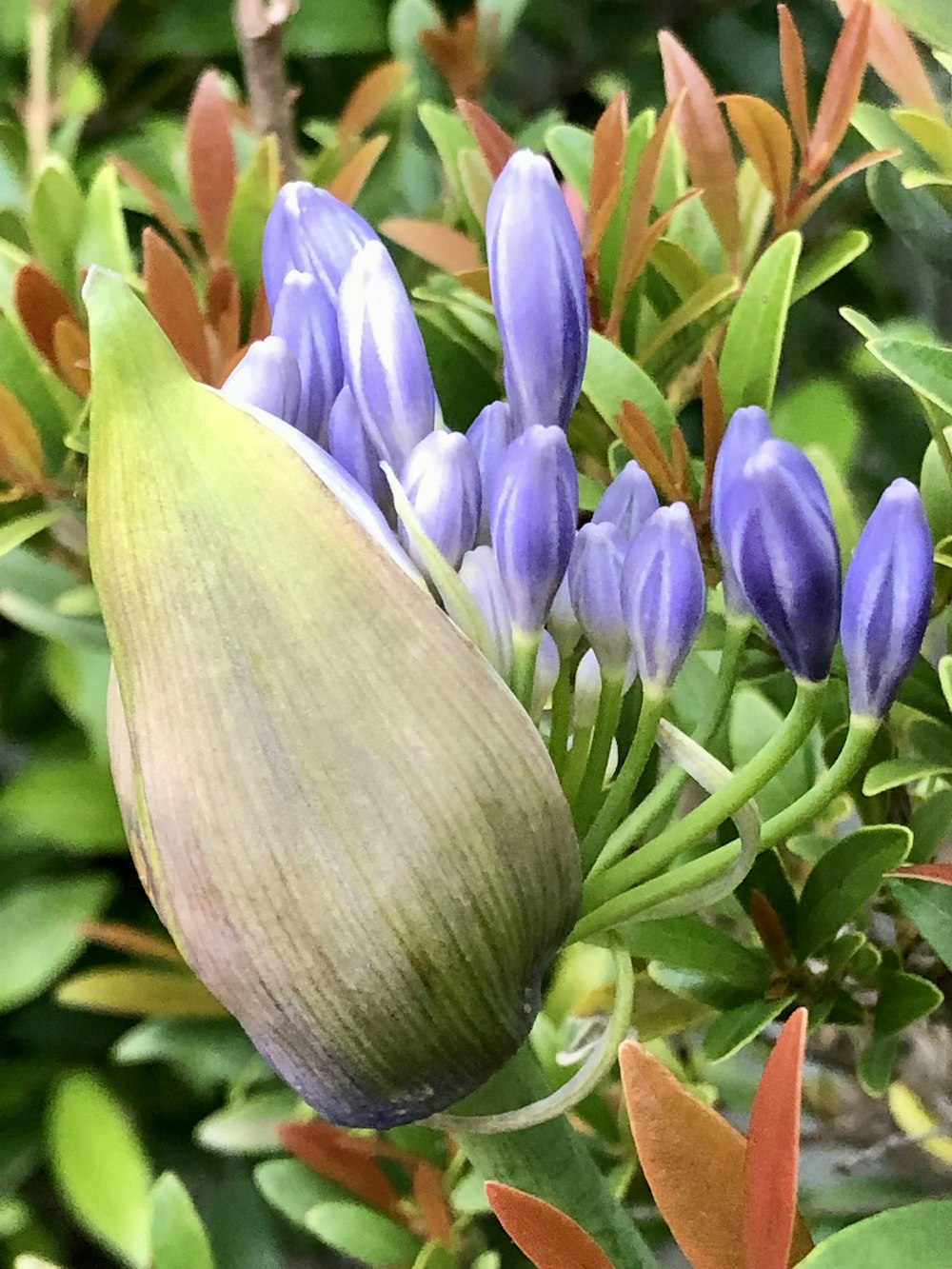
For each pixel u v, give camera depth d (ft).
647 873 0.42
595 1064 0.43
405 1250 0.80
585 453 0.72
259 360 0.41
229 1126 0.91
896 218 0.78
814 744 0.67
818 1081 0.82
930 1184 0.75
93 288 0.35
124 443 0.35
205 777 0.36
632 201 0.65
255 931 0.37
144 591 0.36
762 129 0.66
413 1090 0.40
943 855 0.75
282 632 0.36
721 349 0.71
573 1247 0.42
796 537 0.38
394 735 0.36
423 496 0.40
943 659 0.57
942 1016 0.69
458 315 0.74
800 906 0.61
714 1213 0.43
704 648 0.63
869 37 0.69
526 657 0.40
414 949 0.37
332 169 0.91
